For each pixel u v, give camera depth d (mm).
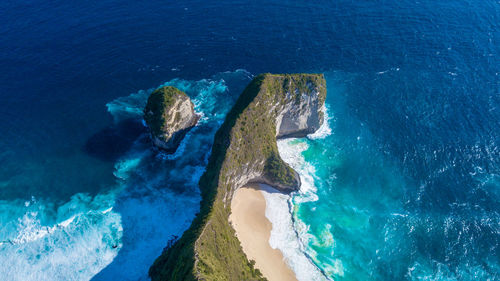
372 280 69250
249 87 83938
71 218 74750
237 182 77125
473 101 100875
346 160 89500
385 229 76688
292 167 87500
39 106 95875
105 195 79000
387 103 101562
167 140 85812
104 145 88812
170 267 60281
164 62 109062
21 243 71062
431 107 99938
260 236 74000
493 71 108562
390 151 90875
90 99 98688
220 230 65062
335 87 105500
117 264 69000
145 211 76750
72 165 84125
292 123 91750
